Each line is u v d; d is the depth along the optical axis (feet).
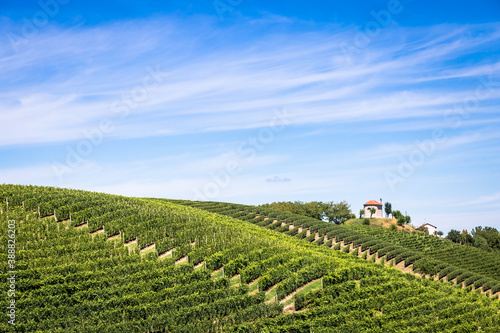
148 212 157.69
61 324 85.66
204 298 100.22
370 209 407.85
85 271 103.86
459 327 103.04
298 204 384.27
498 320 112.78
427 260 188.75
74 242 126.21
